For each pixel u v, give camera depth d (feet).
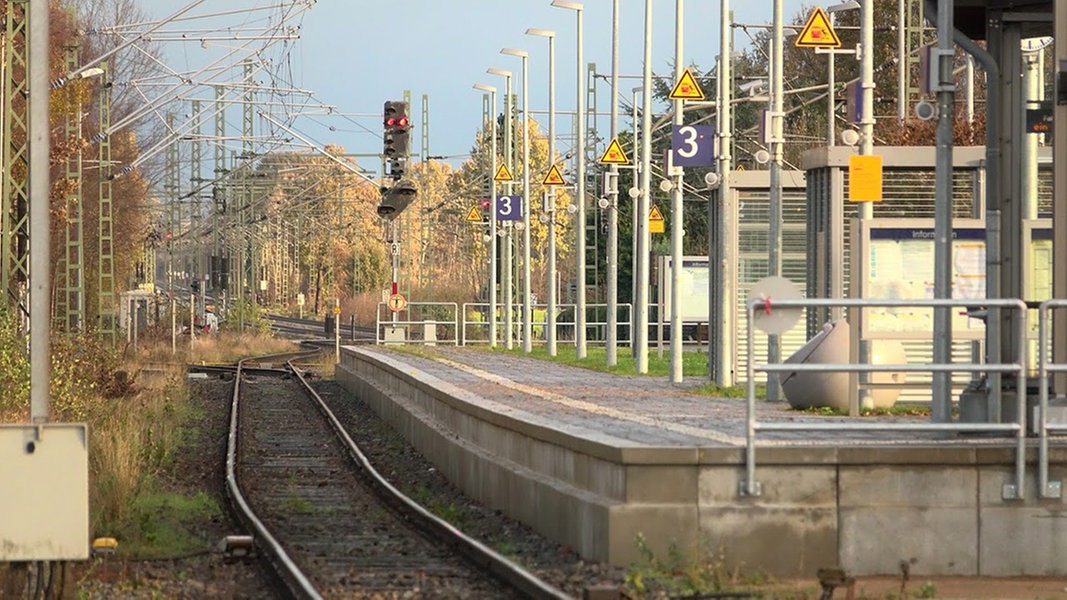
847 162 204.95
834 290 205.87
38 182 120.67
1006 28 136.87
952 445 117.91
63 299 488.85
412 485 194.80
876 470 117.70
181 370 404.98
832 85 259.39
